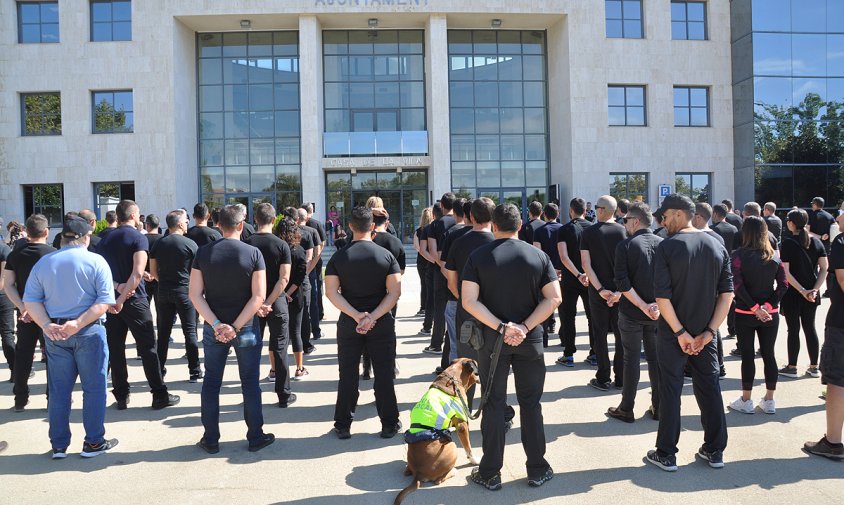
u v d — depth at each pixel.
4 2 22.83
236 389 6.20
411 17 23.81
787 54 23.36
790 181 23.47
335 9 23.06
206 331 4.42
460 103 25.25
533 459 3.73
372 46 25.03
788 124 23.41
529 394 3.73
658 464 3.97
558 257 7.52
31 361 5.59
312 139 23.33
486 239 4.70
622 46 23.92
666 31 24.17
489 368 3.68
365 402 5.68
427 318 8.82
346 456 4.32
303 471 4.05
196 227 7.31
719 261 3.88
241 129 24.89
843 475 3.80
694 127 24.34
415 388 6.01
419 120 25.12
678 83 24.25
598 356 5.86
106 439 4.70
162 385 5.55
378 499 3.62
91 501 3.63
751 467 3.96
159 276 6.40
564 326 6.87
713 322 3.90
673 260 3.88
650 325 4.86
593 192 23.75
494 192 25.47
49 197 23.19
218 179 24.94
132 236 5.40
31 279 4.25
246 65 24.81
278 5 22.98
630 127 23.98
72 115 22.89
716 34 24.41
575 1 23.66
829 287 4.11
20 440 4.77
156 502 3.61
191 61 24.41
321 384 6.30
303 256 6.16
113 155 22.86
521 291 3.66
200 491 3.76
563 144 24.36
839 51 23.56
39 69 22.89
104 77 22.86
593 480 3.81
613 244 5.66
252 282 4.43
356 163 24.12
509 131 25.55
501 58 25.47
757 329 5.11
